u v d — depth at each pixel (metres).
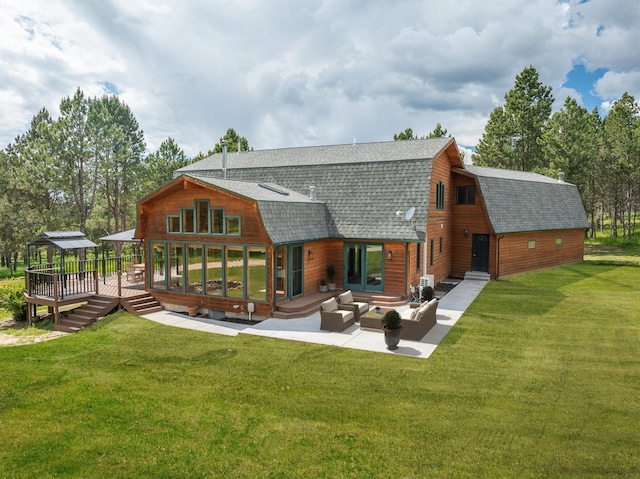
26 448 7.97
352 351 13.23
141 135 58.03
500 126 53.56
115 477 7.12
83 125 40.75
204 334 15.47
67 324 18.38
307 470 7.24
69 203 43.97
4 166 45.56
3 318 21.31
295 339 14.55
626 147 45.69
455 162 26.20
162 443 8.11
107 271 29.00
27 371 11.82
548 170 45.53
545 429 8.41
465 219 26.91
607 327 15.45
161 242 20.03
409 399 9.83
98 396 10.19
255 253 17.72
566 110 44.28
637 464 7.21
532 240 28.17
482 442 7.97
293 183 24.20
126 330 16.08
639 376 11.02
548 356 12.57
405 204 20.66
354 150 26.52
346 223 21.08
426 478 6.97
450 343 13.86
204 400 9.93
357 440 8.12
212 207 18.56
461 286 23.64
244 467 7.34
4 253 40.28
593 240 50.22
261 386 10.66
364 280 20.78
